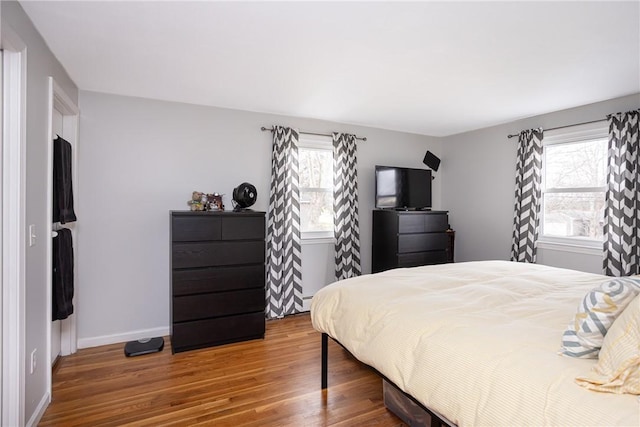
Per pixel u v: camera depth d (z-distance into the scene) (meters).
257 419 1.96
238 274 3.10
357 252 4.20
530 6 1.72
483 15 1.80
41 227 2.01
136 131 3.16
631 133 2.99
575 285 2.16
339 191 4.09
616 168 3.09
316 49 2.22
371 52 2.26
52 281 2.26
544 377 1.06
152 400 2.15
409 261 4.02
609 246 3.11
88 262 2.99
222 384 2.35
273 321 3.71
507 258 4.12
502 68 2.51
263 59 2.37
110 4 1.72
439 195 5.00
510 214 4.09
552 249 3.68
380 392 2.25
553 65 2.45
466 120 4.04
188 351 2.91
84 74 2.63
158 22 1.89
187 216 2.89
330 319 2.11
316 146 4.05
